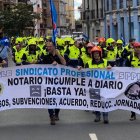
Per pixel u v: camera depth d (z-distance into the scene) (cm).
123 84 1218
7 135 1070
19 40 2444
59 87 1220
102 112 1277
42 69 1215
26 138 1033
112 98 1219
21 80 1213
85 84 1221
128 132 1080
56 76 1217
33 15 5812
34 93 1218
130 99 1221
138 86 1215
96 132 1084
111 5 5559
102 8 6188
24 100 1218
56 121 1242
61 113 1367
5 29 5569
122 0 5153
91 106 1225
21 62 1803
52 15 1811
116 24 5403
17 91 1215
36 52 1645
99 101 1219
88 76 1219
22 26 5653
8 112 1401
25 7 5744
